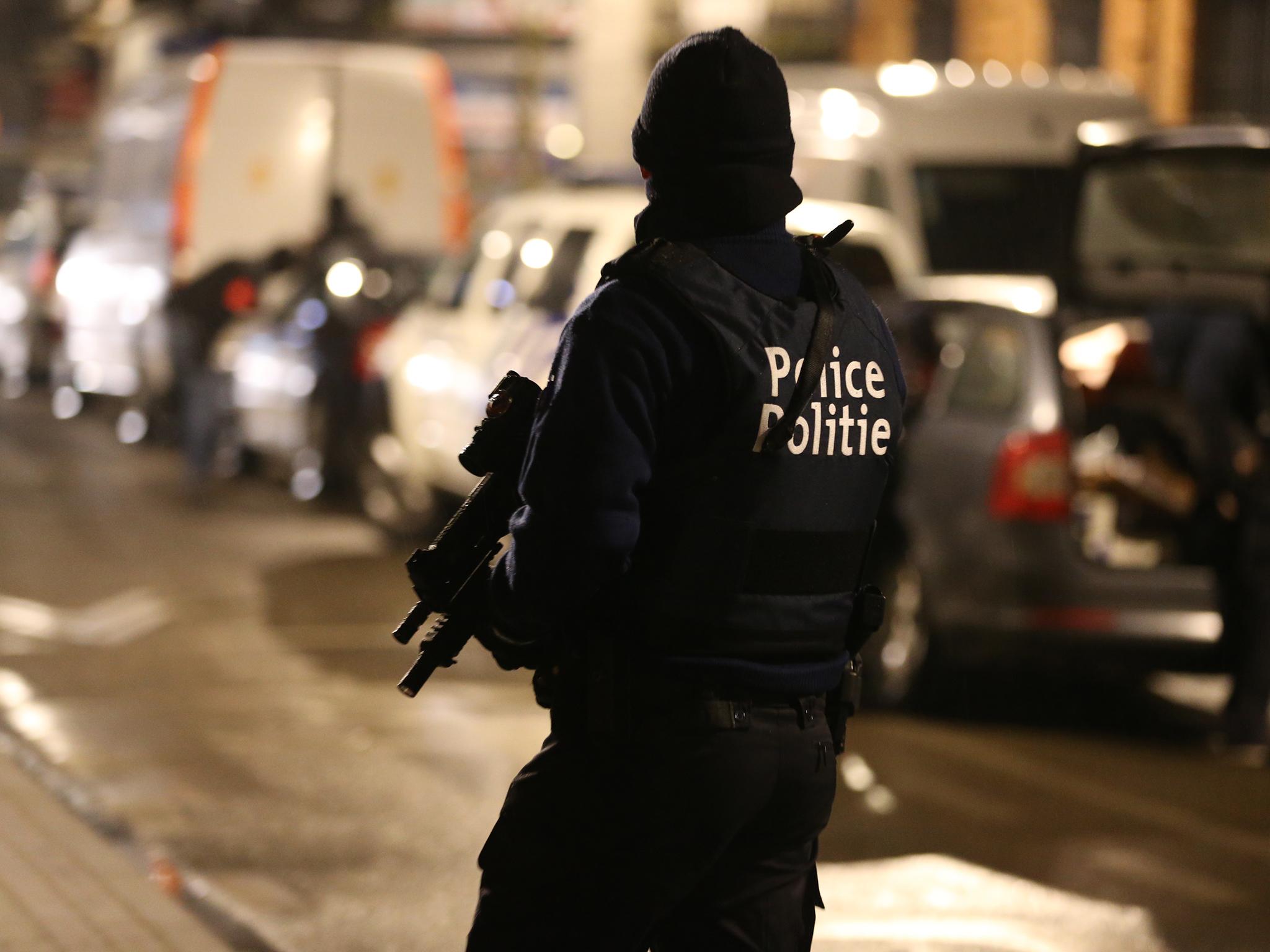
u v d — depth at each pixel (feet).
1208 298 96.58
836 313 33.50
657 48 231.71
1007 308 94.12
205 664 98.68
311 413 149.79
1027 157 163.73
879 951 59.62
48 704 89.30
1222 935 61.36
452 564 33.50
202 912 61.41
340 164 185.47
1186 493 93.40
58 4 458.50
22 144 456.45
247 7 279.08
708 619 32.42
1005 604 88.53
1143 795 78.59
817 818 34.45
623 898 32.89
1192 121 203.21
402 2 449.48
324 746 83.10
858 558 34.50
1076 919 62.85
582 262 123.44
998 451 88.99
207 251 181.88
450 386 131.95
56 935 55.31
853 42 321.93
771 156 33.06
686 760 32.37
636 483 31.19
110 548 133.08
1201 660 87.97
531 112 366.43
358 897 63.62
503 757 82.07
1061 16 236.22
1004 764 83.25
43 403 231.50
